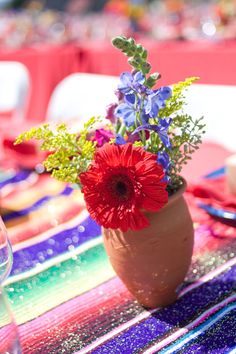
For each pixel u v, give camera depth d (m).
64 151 0.66
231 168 0.98
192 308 0.70
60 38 2.73
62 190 1.18
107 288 0.78
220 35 2.01
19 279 0.84
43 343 0.67
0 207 1.13
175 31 2.22
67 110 1.94
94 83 1.88
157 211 0.64
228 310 0.68
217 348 0.61
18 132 1.58
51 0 4.66
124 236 0.66
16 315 0.74
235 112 1.48
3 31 2.98
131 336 0.66
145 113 0.62
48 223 1.03
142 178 0.58
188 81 0.65
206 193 0.97
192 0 2.93
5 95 2.36
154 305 0.71
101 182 0.59
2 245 0.56
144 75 0.62
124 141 0.63
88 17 3.05
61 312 0.73
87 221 1.01
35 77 2.31
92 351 0.64
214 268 0.80
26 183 1.26
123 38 0.61
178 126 0.65
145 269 0.66
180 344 0.63
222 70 1.72
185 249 0.67
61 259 0.89
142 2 3.08
